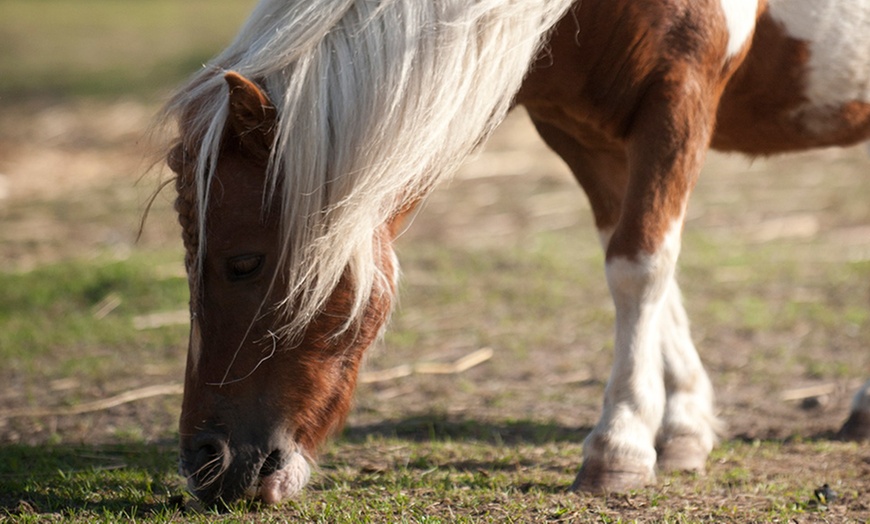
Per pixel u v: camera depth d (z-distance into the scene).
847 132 5.98
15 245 12.90
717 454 6.14
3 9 42.69
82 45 32.28
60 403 7.61
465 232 13.59
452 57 4.59
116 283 10.88
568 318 9.98
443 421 7.07
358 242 4.52
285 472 4.80
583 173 5.98
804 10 5.45
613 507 4.96
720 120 5.75
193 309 4.66
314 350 4.72
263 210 4.53
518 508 4.95
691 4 5.00
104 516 4.92
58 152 19.00
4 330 9.53
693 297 10.58
